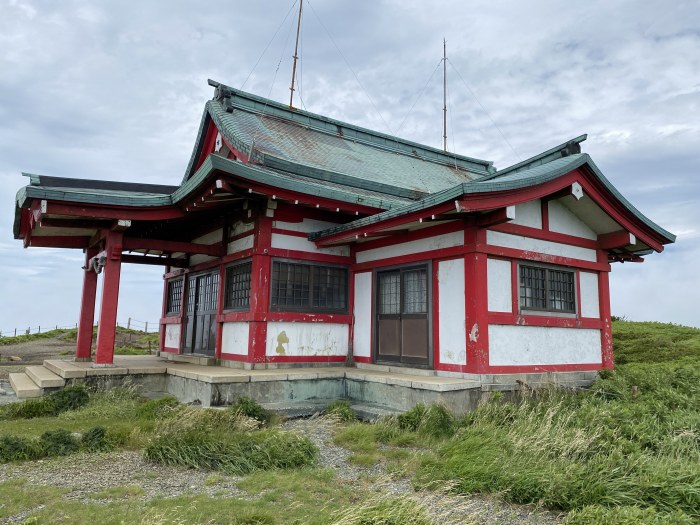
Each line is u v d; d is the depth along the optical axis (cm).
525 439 573
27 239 1166
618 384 876
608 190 890
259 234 962
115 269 992
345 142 1531
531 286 895
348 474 530
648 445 590
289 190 909
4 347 2503
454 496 467
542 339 895
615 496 448
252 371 899
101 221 1004
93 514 396
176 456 541
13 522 380
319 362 1007
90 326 1207
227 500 435
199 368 977
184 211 979
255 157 1012
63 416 758
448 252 841
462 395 752
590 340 985
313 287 1023
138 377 973
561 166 807
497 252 823
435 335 861
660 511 421
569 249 962
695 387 870
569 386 893
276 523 394
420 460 555
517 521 422
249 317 954
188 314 1278
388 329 966
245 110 1355
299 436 626
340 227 941
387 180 1293
